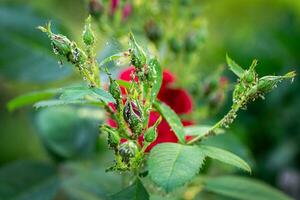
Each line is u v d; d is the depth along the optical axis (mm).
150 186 475
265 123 805
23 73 640
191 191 530
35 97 487
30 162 587
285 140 804
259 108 807
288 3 1094
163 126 446
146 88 410
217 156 412
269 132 803
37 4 946
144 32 589
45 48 647
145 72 407
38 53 646
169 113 436
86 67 407
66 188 578
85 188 576
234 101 421
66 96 392
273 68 844
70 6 999
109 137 402
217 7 1077
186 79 587
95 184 577
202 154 403
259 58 845
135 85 405
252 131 805
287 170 790
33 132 963
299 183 780
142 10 600
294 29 911
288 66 842
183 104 515
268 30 900
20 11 655
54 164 596
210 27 1061
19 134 965
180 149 406
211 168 659
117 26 577
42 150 967
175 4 604
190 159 396
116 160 406
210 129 436
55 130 611
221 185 533
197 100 593
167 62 588
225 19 1087
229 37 995
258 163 792
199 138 438
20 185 576
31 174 583
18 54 642
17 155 972
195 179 530
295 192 780
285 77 410
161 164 391
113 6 573
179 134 432
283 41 854
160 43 591
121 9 577
